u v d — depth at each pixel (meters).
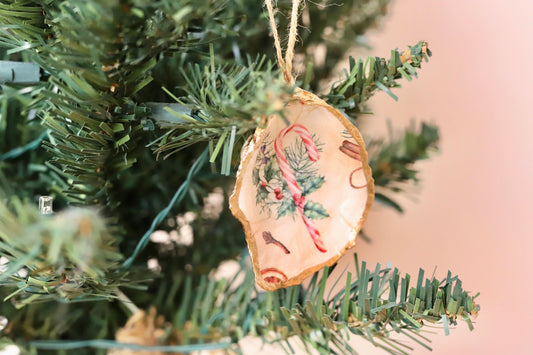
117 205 0.31
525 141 0.49
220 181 0.36
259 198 0.26
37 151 0.34
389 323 0.28
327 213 0.27
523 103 0.49
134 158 0.29
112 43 0.24
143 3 0.23
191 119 0.26
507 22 0.48
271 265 0.27
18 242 0.23
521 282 0.50
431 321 0.26
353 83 0.30
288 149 0.27
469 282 0.52
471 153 0.51
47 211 0.26
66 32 0.24
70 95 0.27
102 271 0.26
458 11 0.49
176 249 0.36
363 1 0.36
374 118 0.52
